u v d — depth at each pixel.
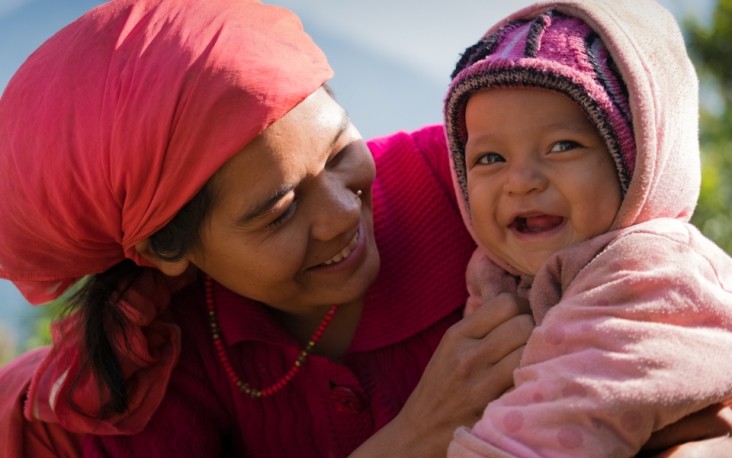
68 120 1.61
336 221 1.62
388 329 1.85
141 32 1.61
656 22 1.57
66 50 1.63
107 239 1.72
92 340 1.75
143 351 1.77
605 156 1.50
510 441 1.37
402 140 1.96
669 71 1.53
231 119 1.53
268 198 1.57
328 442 1.86
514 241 1.60
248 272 1.66
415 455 1.67
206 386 1.89
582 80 1.46
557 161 1.51
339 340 1.90
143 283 1.79
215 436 1.90
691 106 1.58
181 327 1.89
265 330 1.85
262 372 1.87
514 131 1.53
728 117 4.53
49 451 1.84
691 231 1.51
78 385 1.76
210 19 1.60
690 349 1.38
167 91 1.54
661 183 1.52
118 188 1.61
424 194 1.89
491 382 1.60
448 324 1.86
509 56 1.55
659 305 1.40
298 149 1.57
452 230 1.86
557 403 1.36
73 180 1.62
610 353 1.37
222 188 1.58
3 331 5.05
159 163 1.57
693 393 1.36
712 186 4.03
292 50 1.61
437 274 1.85
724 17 4.79
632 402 1.34
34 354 2.04
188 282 1.88
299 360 1.84
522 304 1.63
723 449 1.47
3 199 1.69
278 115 1.53
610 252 1.46
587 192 1.50
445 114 1.68
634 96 1.46
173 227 1.67
